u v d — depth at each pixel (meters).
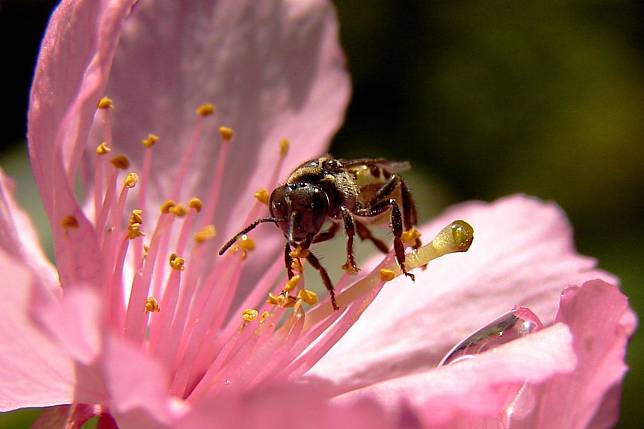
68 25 0.07
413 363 0.07
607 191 0.13
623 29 0.14
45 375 0.06
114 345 0.06
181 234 0.07
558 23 0.14
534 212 0.08
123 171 0.08
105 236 0.07
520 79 0.13
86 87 0.07
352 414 0.06
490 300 0.08
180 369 0.07
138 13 0.08
